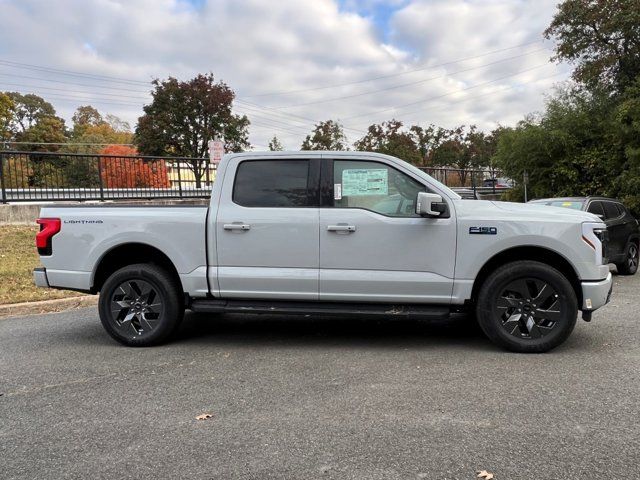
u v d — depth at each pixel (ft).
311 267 16.70
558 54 70.08
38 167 44.83
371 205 16.71
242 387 13.73
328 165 16.98
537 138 57.98
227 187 17.33
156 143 145.48
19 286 27.50
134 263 18.69
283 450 10.18
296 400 12.73
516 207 16.85
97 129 270.87
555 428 10.93
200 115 147.74
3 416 12.12
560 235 15.85
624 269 34.17
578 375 14.12
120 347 17.92
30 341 18.89
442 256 16.19
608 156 54.19
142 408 12.44
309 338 18.72
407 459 9.75
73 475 9.39
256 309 17.04
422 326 20.40
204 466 9.64
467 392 13.02
